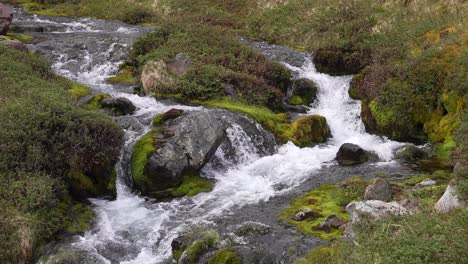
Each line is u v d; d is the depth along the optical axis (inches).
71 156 446.0
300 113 681.6
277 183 488.4
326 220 380.5
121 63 771.4
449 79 566.9
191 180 487.2
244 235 370.6
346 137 629.6
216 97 645.3
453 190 347.6
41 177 420.2
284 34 941.8
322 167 519.8
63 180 444.1
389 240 296.5
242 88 671.8
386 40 768.3
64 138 451.2
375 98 632.4
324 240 355.6
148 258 374.6
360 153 532.4
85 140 456.1
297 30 935.0
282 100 700.0
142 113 586.9
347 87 719.1
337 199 431.8
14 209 383.6
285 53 836.0
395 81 624.1
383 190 410.6
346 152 533.3
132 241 395.5
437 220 307.3
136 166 479.2
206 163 514.0
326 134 620.7
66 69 753.6
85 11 1184.2
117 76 741.3
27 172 423.5
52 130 458.9
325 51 784.3
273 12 1017.5
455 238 277.6
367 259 283.3
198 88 646.5
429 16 778.2
